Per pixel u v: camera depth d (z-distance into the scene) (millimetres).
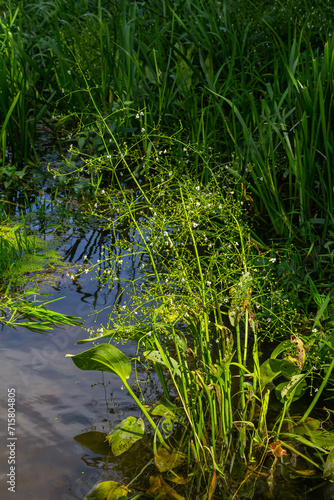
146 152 4504
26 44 5605
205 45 5312
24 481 1975
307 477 2059
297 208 4043
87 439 2176
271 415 2371
